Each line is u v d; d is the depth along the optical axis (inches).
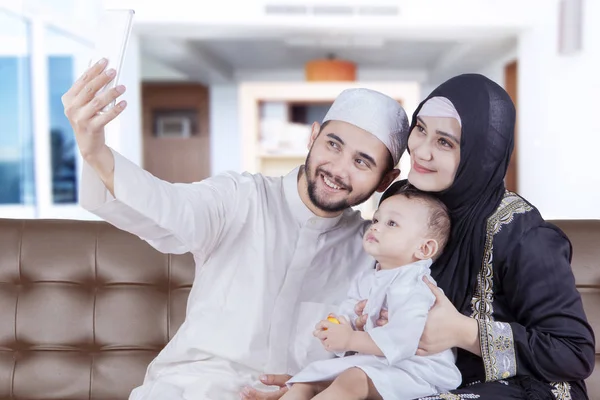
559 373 49.7
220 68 364.2
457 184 54.7
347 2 237.6
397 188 61.8
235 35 255.6
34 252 73.9
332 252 62.5
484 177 54.4
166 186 55.4
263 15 233.8
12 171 229.5
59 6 240.1
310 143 63.5
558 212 228.5
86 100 48.3
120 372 72.2
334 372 52.7
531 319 51.3
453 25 239.6
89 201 52.2
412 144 56.9
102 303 73.4
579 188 215.3
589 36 204.8
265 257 60.0
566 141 222.8
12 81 227.5
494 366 50.0
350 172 59.2
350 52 335.9
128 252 74.4
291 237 61.1
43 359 72.3
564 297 50.6
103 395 71.9
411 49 327.3
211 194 59.4
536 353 49.4
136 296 73.6
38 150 233.3
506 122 54.4
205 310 59.3
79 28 247.3
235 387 57.4
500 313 53.2
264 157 221.1
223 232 60.5
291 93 219.9
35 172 233.5
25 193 233.3
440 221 55.4
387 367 51.4
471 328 50.7
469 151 53.8
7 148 228.1
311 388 53.7
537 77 241.8
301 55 345.7
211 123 412.5
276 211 61.8
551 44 230.4
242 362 58.4
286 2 233.5
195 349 58.7
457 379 52.7
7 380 71.7
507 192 56.5
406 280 53.9
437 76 390.9
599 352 69.4
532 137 250.2
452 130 54.4
